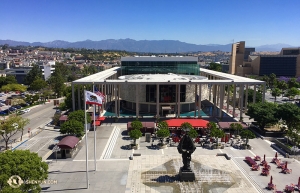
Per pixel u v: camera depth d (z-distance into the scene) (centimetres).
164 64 11056
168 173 4250
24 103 11006
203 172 4291
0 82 16088
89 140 5956
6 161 2877
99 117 7500
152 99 8675
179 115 7831
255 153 5206
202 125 6178
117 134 6450
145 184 3875
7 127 5241
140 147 5512
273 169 4441
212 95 11462
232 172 4306
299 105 11412
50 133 6681
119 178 4075
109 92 11444
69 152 4888
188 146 3944
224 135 5575
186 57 11069
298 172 4328
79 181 3966
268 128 6794
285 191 3691
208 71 11831
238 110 9275
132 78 8688
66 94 9938
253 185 3869
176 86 8544
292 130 5891
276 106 6906
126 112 8862
